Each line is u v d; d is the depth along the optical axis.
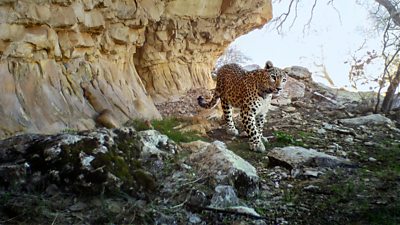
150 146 1.85
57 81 2.37
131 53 3.08
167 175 1.72
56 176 1.54
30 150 1.63
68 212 1.46
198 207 1.56
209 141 2.57
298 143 2.58
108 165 1.58
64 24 2.33
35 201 1.46
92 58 2.65
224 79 2.81
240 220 1.52
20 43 2.14
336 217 1.58
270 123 3.11
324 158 2.08
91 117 2.44
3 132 2.00
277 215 1.59
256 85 2.48
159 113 3.03
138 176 1.62
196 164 1.81
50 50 2.31
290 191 1.80
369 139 2.72
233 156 1.82
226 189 1.61
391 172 2.02
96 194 1.53
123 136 1.76
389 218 1.54
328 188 1.81
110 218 1.44
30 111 2.15
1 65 2.12
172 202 1.58
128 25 2.89
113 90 2.71
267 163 2.17
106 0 2.61
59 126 2.22
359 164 2.17
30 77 2.23
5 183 1.52
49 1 2.24
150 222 1.46
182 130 2.65
